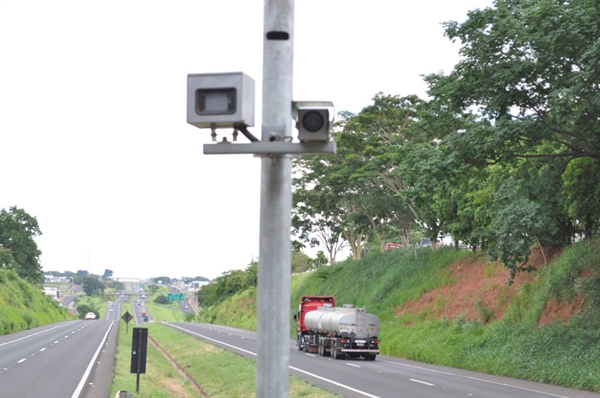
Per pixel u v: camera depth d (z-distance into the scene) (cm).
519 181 2498
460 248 4956
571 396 1908
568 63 2289
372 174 4719
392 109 4625
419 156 2541
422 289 4447
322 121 442
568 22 2152
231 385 2345
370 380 2316
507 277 3669
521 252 2409
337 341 3456
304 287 6875
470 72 2422
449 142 2520
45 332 6181
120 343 4456
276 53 459
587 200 2745
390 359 3541
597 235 3095
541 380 2333
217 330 7144
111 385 2108
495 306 3500
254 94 468
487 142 2350
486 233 2620
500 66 2342
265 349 444
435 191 2569
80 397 1883
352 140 4906
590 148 2428
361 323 3428
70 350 3781
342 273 6212
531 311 3003
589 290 2656
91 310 18250
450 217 4131
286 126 453
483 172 2702
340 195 5662
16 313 7425
